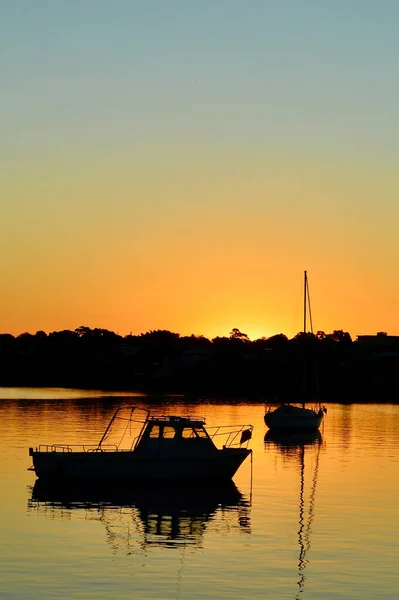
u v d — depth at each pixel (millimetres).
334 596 32469
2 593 32188
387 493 53531
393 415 127750
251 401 157875
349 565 36500
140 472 56219
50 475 55531
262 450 79000
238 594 32594
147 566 36062
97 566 35938
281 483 57625
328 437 92875
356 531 42625
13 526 43562
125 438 84312
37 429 93125
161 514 46969
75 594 32219
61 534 41812
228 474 57938
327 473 62531
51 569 35438
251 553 38375
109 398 163500
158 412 125000
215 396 176250
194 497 52375
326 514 46938
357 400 170000
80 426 97250
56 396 170875
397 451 78062
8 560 36719
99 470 55531
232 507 49000
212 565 36344
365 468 65375
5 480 57094
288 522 44812
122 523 44594
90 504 49750
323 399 171500
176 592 32688
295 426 99312
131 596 32094
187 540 40812
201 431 57938
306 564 36625
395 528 43312
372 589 33344
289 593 32781
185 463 56875
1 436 85000
